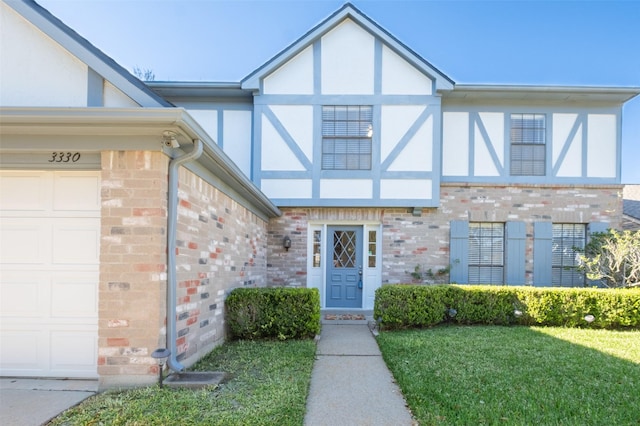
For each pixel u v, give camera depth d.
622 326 6.44
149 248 3.32
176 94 8.30
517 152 8.46
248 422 2.62
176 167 3.52
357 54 8.12
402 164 8.02
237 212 5.78
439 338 5.39
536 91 8.06
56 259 3.57
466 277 8.12
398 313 6.05
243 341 5.12
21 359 3.53
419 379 3.66
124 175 3.36
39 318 3.54
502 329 6.16
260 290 5.38
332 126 8.15
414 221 8.16
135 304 3.29
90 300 3.56
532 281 8.18
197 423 2.60
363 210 8.16
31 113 2.99
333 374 3.95
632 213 10.07
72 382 3.41
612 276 7.23
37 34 3.70
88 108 2.99
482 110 8.48
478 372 3.87
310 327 5.27
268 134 8.11
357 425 2.79
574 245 8.34
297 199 8.05
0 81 3.67
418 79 8.09
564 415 2.92
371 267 8.30
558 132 8.45
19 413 2.77
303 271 8.15
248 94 8.30
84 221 3.59
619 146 8.41
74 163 3.46
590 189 8.30
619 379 3.71
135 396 3.02
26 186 3.62
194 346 4.04
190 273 3.94
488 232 8.39
